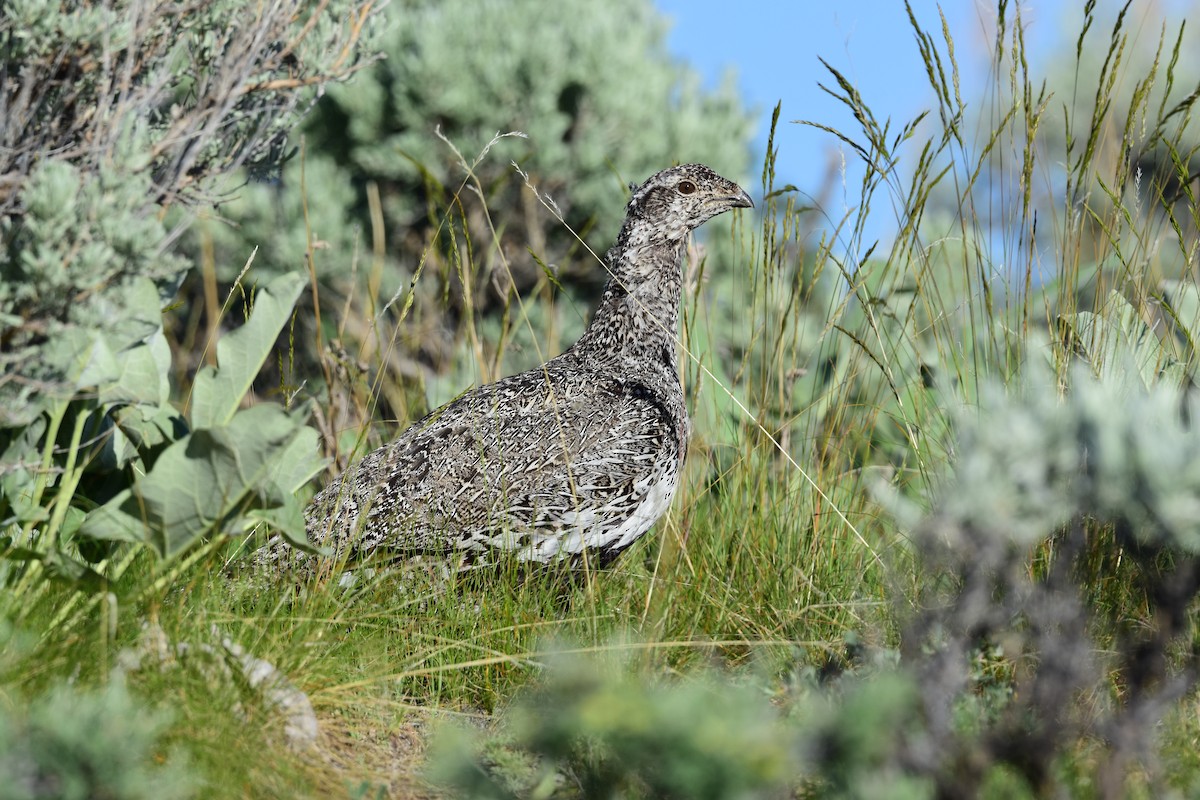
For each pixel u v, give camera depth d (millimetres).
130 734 5355
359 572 10172
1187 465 5801
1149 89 10211
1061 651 6203
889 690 5238
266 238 24578
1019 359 10305
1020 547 6395
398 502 10891
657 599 10586
